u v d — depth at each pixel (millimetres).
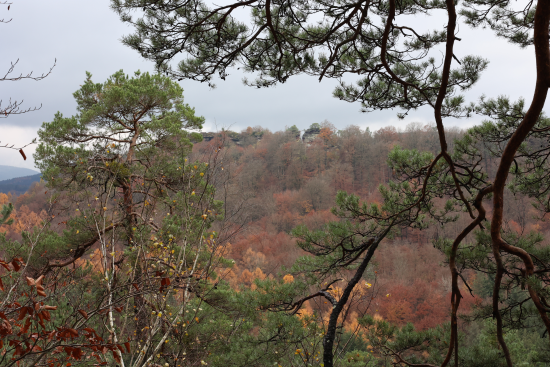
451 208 5129
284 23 3363
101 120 10094
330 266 5902
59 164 8938
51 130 9531
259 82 3652
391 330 5559
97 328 3480
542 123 4984
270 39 3098
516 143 937
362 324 5398
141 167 8898
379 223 5492
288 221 62219
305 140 119125
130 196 5742
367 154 85875
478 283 27438
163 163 8656
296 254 45156
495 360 5676
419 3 3627
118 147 5914
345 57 3633
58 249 7832
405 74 4254
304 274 6230
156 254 4457
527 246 4801
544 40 920
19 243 6844
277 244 51656
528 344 12023
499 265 967
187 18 2912
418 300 37219
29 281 1830
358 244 5852
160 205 6445
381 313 35188
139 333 3631
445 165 4871
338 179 81062
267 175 87562
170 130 9523
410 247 47094
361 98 4414
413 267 43125
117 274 3910
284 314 5953
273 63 3453
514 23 5059
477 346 6039
